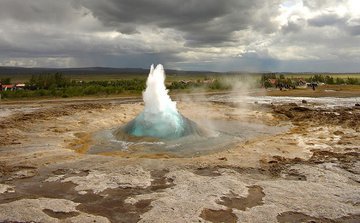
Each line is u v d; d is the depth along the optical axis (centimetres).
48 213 746
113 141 1571
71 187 908
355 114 2352
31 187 909
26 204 780
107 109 2664
